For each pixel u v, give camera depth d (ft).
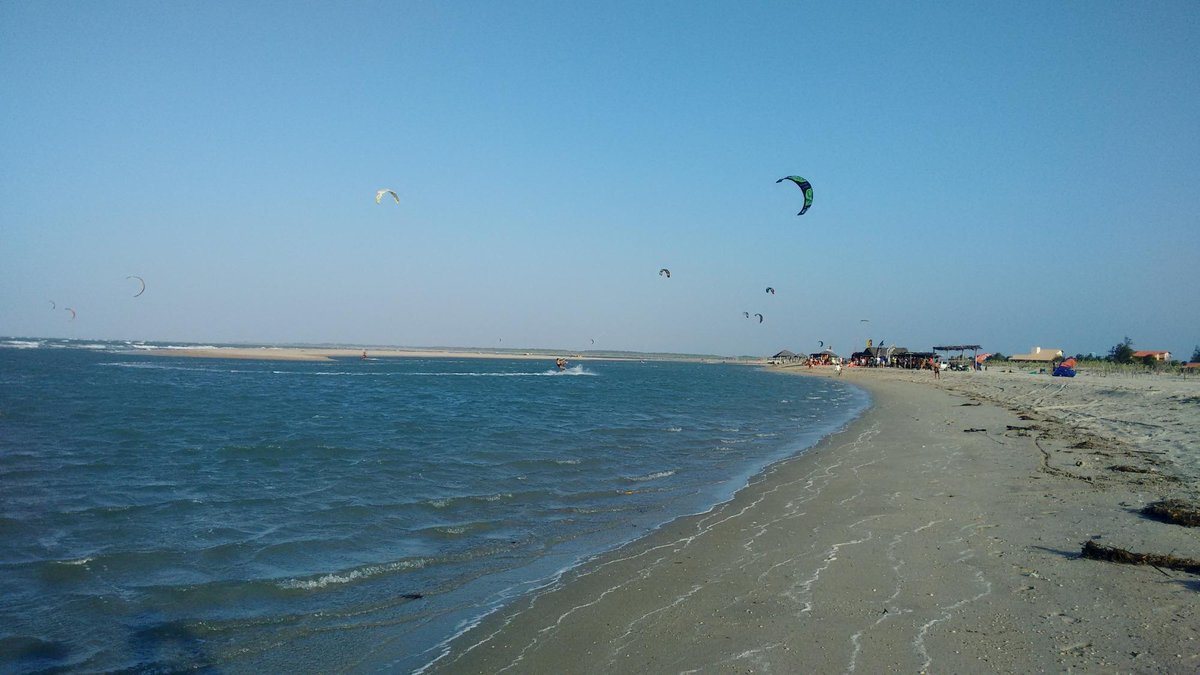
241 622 28.89
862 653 23.35
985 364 395.75
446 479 59.21
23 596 31.55
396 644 26.61
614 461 69.82
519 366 509.76
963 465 60.59
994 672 21.48
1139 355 350.02
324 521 45.03
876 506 45.83
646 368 560.61
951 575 30.86
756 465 67.67
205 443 80.23
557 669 23.76
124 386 180.34
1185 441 69.51
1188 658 21.81
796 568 33.17
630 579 33.14
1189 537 35.53
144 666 25.00
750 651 23.98
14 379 201.05
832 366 445.37
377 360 604.08
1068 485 49.93
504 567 35.96
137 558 37.14
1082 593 27.86
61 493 53.36
